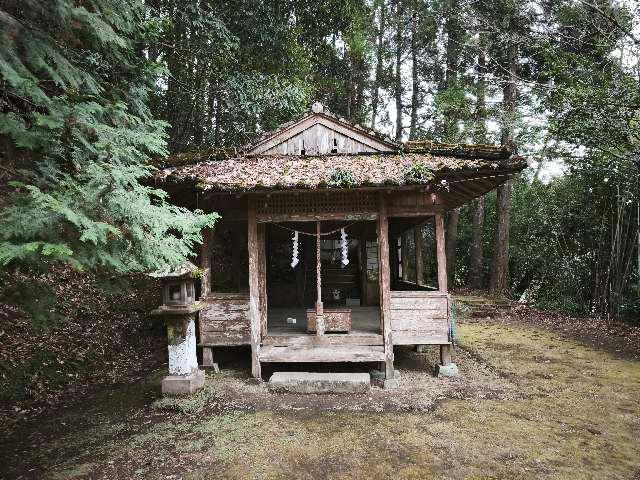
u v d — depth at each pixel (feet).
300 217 23.12
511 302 47.24
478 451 14.58
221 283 41.16
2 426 17.49
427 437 15.72
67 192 11.34
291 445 15.25
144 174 13.03
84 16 13.20
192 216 13.94
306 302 37.35
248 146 25.82
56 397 20.80
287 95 36.63
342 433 16.19
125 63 18.79
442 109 50.67
